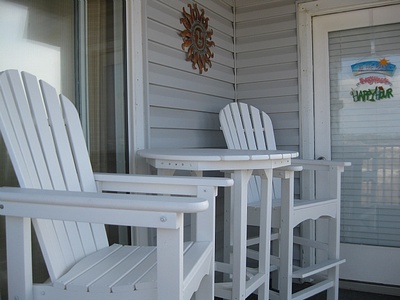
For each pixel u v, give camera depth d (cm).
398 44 280
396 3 277
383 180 285
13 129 136
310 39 300
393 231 284
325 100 298
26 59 172
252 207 237
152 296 116
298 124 302
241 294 184
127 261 141
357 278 293
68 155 161
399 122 280
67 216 110
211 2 293
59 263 134
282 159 199
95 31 204
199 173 194
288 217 219
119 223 105
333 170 257
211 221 155
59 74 187
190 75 267
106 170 209
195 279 129
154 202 100
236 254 184
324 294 281
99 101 206
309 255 300
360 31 290
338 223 255
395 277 282
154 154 180
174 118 250
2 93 136
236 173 182
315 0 295
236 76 323
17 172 130
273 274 294
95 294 118
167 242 103
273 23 310
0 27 162
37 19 177
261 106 316
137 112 220
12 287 120
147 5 228
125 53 218
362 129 291
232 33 322
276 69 310
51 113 158
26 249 120
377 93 286
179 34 256
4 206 116
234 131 260
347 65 294
